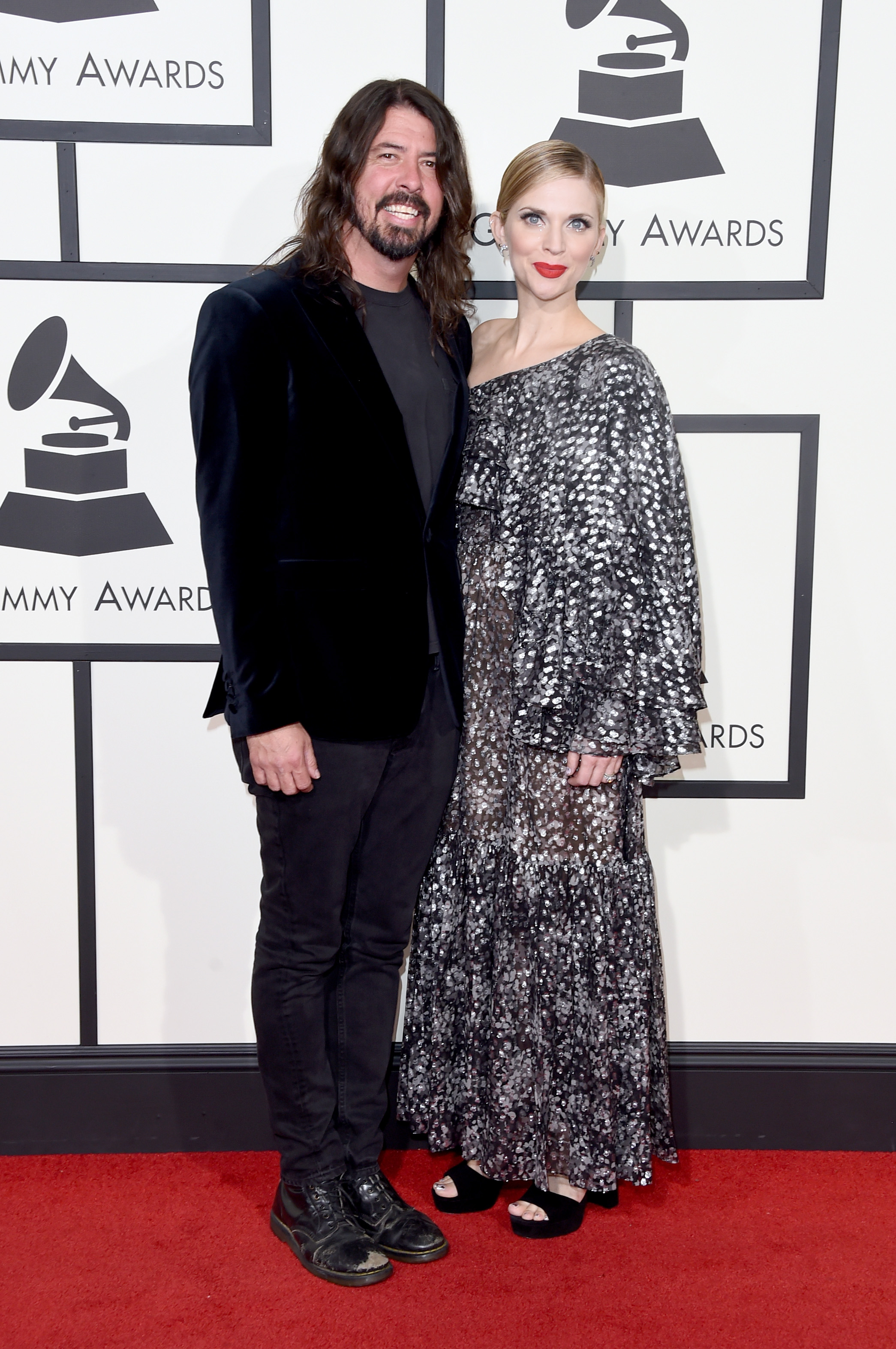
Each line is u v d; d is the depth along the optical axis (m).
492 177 1.86
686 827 2.00
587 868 1.66
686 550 1.64
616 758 1.61
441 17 1.81
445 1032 1.79
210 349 1.46
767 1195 1.84
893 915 2.00
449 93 1.83
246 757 1.58
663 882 2.01
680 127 1.84
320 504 1.51
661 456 1.58
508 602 1.64
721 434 1.92
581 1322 1.50
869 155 1.85
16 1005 1.98
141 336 1.87
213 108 1.82
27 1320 1.49
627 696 1.58
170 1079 1.97
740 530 1.94
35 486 1.89
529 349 1.69
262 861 1.68
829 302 1.89
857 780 1.99
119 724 1.94
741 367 1.90
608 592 1.56
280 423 1.50
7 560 1.90
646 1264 1.63
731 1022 2.02
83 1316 1.50
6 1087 1.95
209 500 1.47
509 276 1.90
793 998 2.01
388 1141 1.99
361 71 1.82
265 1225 1.73
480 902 1.71
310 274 1.54
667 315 1.89
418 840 1.68
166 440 1.89
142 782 1.96
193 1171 1.91
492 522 1.65
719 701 1.97
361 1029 1.72
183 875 1.98
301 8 1.80
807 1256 1.66
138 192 1.83
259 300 1.49
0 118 1.80
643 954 1.71
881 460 1.92
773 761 1.99
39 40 1.78
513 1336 1.47
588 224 1.61
